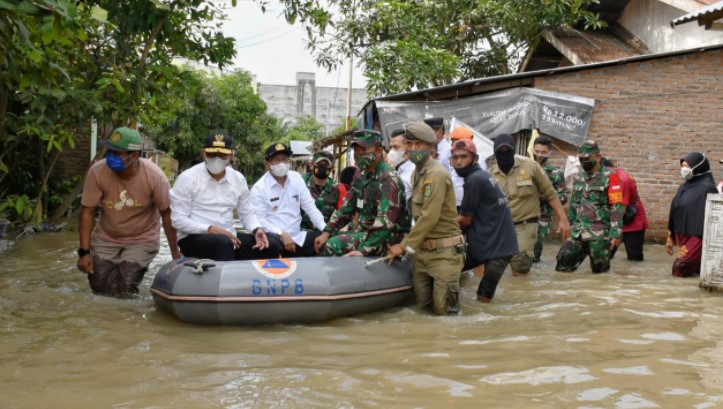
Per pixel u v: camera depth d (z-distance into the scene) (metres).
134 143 5.33
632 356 3.87
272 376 3.47
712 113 11.25
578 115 11.06
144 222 5.80
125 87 9.26
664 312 5.16
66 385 3.32
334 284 4.80
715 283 6.05
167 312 4.96
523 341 4.23
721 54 11.19
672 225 7.33
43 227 11.47
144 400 3.10
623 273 7.39
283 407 3.01
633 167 11.34
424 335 4.41
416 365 3.69
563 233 7.02
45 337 4.27
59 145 8.99
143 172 5.64
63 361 3.74
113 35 9.20
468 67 17.50
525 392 3.22
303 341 4.24
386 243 5.40
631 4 15.04
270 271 4.73
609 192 7.27
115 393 3.20
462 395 3.17
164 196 5.72
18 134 9.17
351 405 3.04
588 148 7.27
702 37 12.45
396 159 6.38
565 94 11.06
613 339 4.30
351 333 4.46
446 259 5.07
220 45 11.03
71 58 8.41
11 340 4.18
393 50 14.84
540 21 15.17
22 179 12.27
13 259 7.96
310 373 3.52
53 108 9.08
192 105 29.17
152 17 8.89
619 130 11.30
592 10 15.77
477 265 5.69
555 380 3.40
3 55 4.99
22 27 4.36
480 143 10.34
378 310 5.16
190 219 5.65
